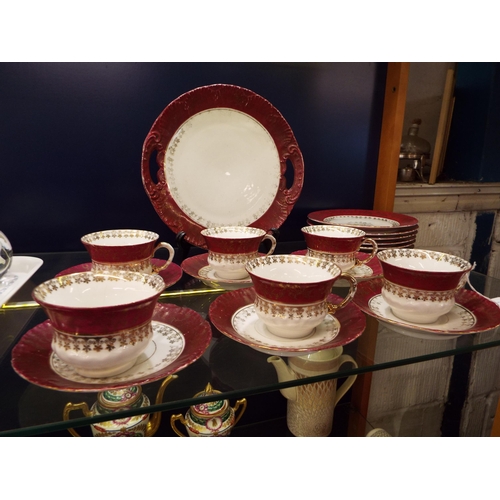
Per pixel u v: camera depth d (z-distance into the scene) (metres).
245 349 0.50
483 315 0.52
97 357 0.37
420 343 0.52
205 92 0.70
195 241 0.73
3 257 0.60
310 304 0.46
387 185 0.92
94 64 0.72
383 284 0.54
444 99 1.03
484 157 1.09
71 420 0.38
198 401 0.43
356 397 0.90
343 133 0.91
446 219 1.13
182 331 0.48
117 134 0.76
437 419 1.02
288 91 0.85
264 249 0.84
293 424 0.75
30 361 0.40
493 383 1.07
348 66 0.87
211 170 0.75
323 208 0.94
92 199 0.77
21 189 0.73
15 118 0.70
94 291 0.43
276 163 0.78
